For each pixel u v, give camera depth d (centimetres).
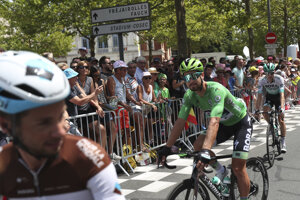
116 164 499
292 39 2666
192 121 583
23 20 1484
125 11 589
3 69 95
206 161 227
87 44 3306
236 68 800
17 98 93
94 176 107
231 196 281
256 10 2012
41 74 96
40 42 2155
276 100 532
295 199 346
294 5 2178
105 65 570
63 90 99
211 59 958
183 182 239
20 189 106
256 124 841
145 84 559
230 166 303
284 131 536
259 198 309
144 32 2234
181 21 832
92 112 461
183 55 832
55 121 99
